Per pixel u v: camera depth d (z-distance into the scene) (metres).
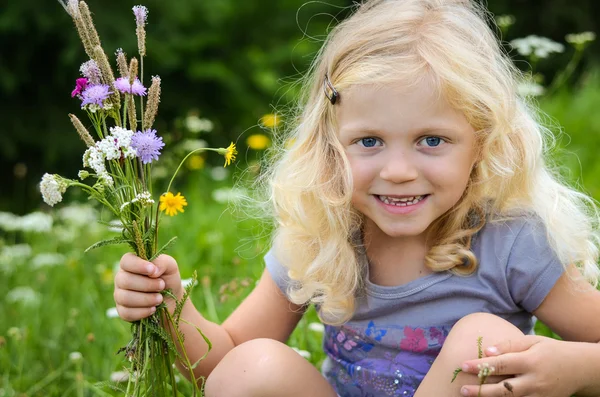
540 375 1.75
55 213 4.71
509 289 1.96
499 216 1.99
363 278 2.03
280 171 2.12
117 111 1.76
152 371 1.84
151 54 6.86
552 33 9.35
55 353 2.87
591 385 1.81
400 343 1.99
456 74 1.84
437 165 1.84
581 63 8.52
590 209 2.41
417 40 1.88
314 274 2.04
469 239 1.99
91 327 3.07
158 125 7.36
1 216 4.25
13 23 6.71
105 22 6.62
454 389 1.76
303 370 1.89
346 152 1.91
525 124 2.04
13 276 3.99
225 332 2.10
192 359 2.04
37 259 3.88
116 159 1.76
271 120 4.73
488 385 1.74
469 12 2.02
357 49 1.92
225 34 7.82
